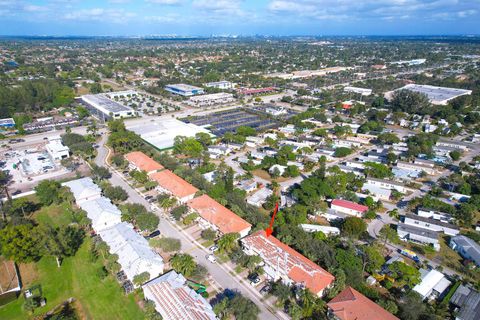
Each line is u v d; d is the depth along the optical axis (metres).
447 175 149.38
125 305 74.31
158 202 118.31
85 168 149.62
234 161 161.25
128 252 85.00
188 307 68.25
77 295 77.56
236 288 79.75
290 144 179.88
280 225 100.81
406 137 197.00
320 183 123.56
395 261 85.12
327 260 84.94
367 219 111.81
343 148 166.62
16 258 82.25
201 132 181.38
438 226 105.75
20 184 133.12
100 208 104.06
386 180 138.12
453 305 75.62
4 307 73.94
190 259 84.25
